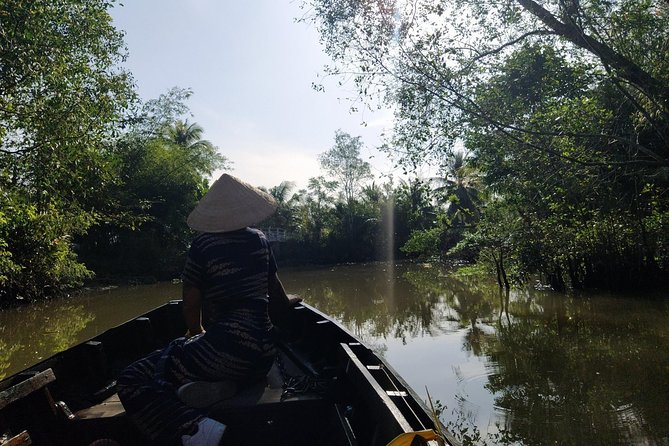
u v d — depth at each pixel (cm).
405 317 1182
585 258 1318
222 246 269
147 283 2409
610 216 1198
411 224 3884
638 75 850
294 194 4162
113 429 281
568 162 950
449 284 1803
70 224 1341
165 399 242
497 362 717
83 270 1848
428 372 684
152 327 566
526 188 1151
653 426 465
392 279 2205
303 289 1956
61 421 280
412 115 969
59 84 981
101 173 1106
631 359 696
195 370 252
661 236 1227
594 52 868
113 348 459
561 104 937
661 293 1216
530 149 970
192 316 275
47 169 977
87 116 1030
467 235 1925
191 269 271
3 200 1003
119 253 2627
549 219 1236
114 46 1154
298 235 3931
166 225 2806
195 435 232
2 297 1535
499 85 951
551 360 711
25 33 915
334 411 271
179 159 2878
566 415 506
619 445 433
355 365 292
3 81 932
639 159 941
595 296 1250
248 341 257
